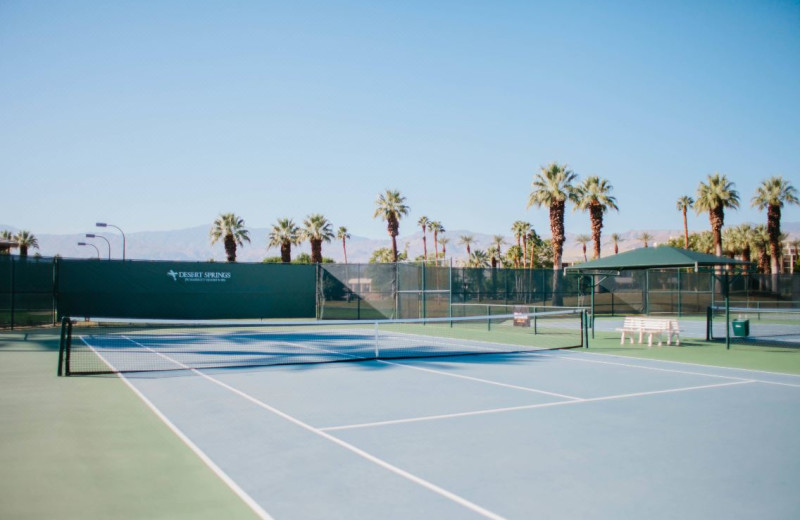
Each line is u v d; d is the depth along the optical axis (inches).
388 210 2475.4
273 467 246.2
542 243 3823.8
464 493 216.1
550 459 257.3
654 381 465.1
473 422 325.4
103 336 877.2
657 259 738.2
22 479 231.6
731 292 1555.1
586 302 1407.5
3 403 375.9
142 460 256.1
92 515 195.2
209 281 1185.4
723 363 577.0
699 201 2095.2
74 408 361.4
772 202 2063.2
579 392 415.8
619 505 204.8
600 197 1953.7
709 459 257.8
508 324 1153.4
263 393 411.2
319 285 1245.1
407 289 1194.6
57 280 1075.3
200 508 201.5
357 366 555.2
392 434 299.6
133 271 1136.8
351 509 200.7
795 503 207.6
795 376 491.8
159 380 467.5
